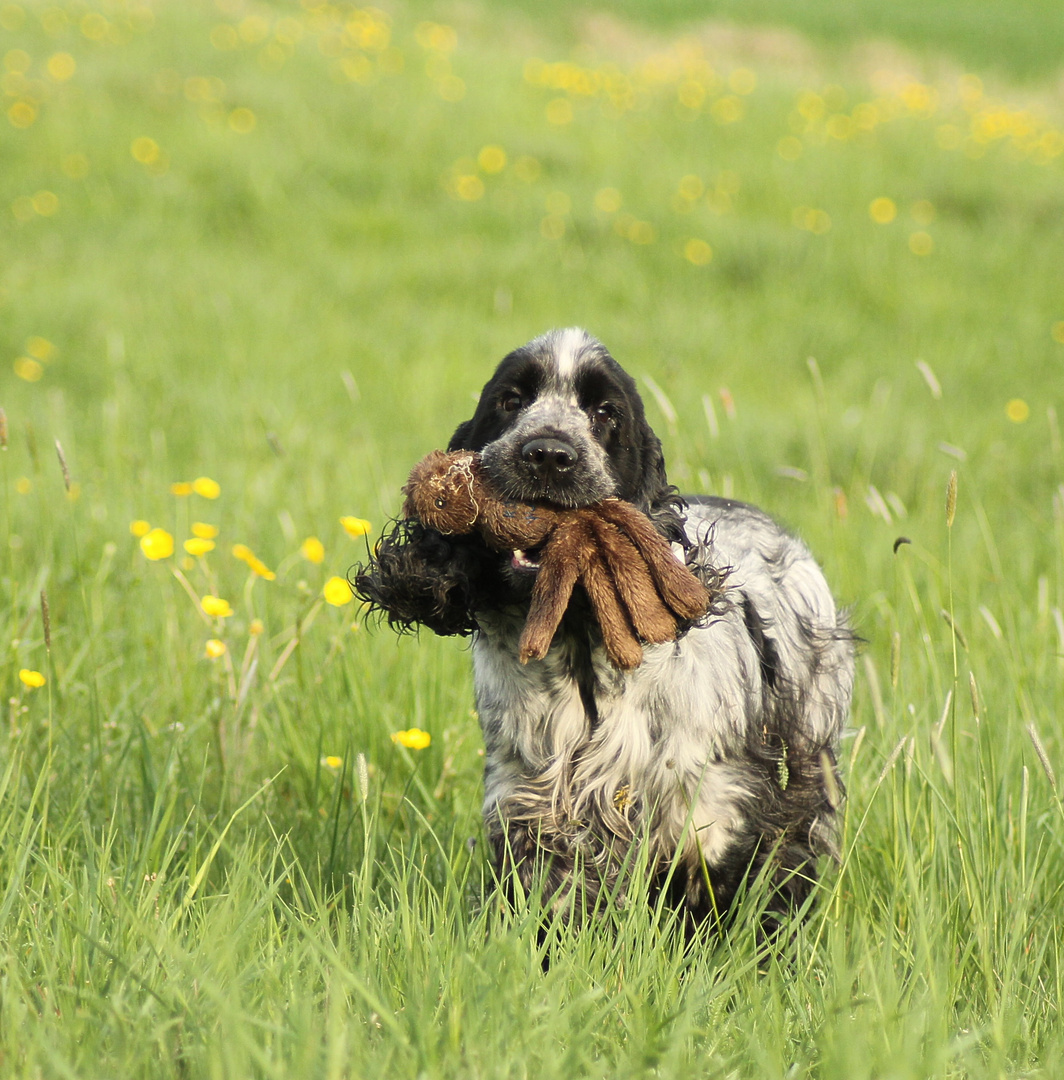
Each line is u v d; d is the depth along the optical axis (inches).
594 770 189.2
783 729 205.2
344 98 874.8
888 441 443.8
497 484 174.6
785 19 1659.7
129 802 216.4
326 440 424.8
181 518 329.4
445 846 212.5
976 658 256.7
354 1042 129.9
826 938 187.0
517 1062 126.2
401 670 271.1
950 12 1795.0
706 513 229.6
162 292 596.1
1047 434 479.8
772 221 737.0
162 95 845.8
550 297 627.2
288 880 195.2
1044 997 164.2
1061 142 949.2
